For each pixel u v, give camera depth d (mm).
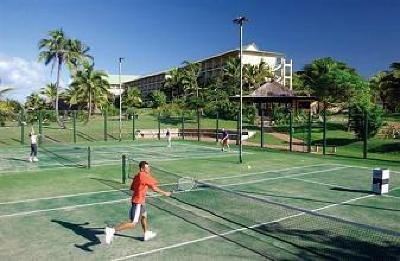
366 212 12672
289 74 92750
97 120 63094
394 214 12422
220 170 21656
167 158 27109
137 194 9430
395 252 9078
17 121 59188
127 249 9227
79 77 64250
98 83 65375
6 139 41281
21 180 18344
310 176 19750
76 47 60000
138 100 94312
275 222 11422
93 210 12797
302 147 35688
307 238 10023
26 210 12789
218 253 8984
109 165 23344
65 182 17781
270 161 25703
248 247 9367
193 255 8859
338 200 14367
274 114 52344
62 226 11039
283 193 15594
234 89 74938
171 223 11273
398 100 61281
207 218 11805
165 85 97250
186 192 15508
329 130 46219
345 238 10031
